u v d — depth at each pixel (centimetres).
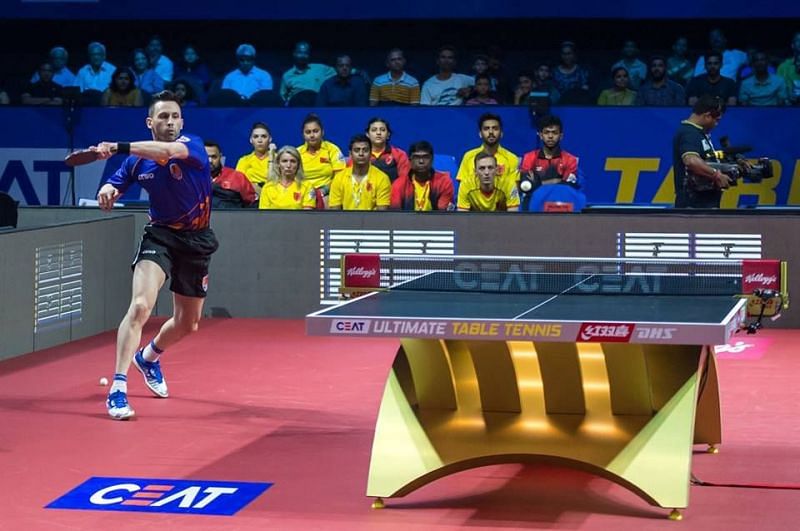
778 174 1541
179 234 917
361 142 1411
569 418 675
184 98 1700
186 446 794
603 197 1554
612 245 1312
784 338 1241
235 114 1580
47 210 1400
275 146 1547
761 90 1706
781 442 799
